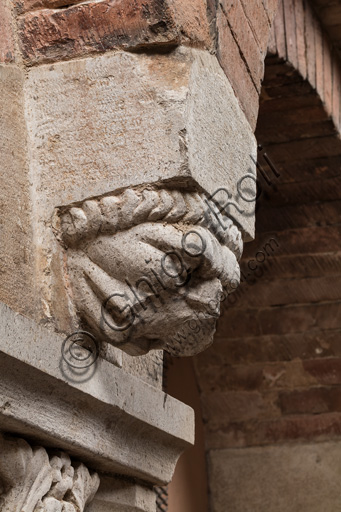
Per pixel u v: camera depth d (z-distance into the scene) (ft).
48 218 6.54
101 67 6.63
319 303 15.39
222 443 16.16
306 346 15.55
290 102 12.75
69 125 6.63
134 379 6.89
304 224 14.94
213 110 6.89
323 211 14.75
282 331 15.58
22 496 5.75
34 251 6.49
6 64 6.74
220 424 16.21
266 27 8.91
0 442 5.70
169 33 6.57
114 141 6.46
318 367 15.56
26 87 6.82
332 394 15.56
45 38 6.82
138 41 6.61
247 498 15.84
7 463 5.69
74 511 6.19
